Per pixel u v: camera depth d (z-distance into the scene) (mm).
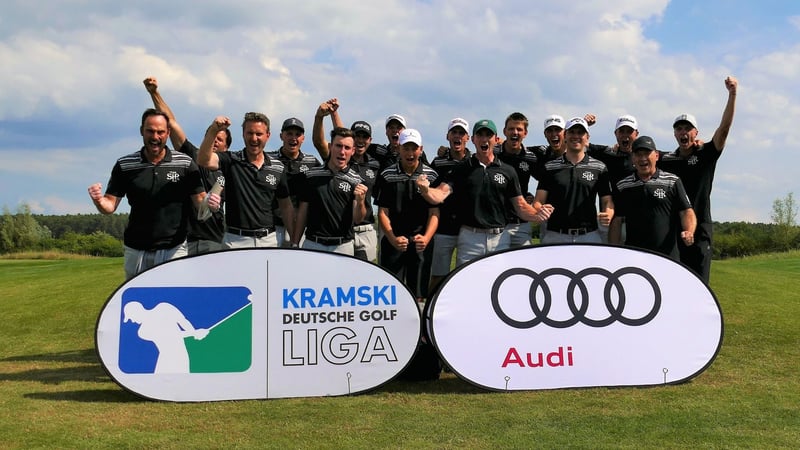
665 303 5996
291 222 7070
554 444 4121
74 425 4625
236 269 5715
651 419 4684
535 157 8188
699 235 7383
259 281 5727
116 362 5473
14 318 10516
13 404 5254
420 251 6672
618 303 5957
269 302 5711
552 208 6570
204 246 7465
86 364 7145
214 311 5637
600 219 6719
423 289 6957
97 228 107312
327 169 6660
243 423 4703
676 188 6625
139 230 6102
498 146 8305
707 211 7418
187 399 5477
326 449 4059
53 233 104750
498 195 6773
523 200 6812
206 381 5535
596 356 5848
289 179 7746
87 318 10273
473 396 5508
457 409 5051
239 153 6723
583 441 4180
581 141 6980
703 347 5957
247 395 5559
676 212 6680
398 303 5812
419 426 4562
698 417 4719
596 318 5914
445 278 5828
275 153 8031
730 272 16062
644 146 6566
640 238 6691
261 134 6637
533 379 5746
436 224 6816
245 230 6676
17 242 77375
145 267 6129
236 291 5688
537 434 4336
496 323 5812
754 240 61875
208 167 6344
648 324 5945
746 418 4684
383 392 5680
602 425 4535
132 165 6039
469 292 5836
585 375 5801
